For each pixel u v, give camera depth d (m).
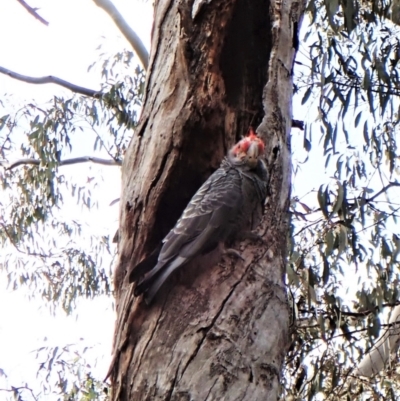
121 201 6.92
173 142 6.82
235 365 5.99
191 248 6.32
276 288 6.44
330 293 9.51
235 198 6.54
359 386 9.73
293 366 9.74
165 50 7.32
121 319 6.46
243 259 6.44
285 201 6.88
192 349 6.04
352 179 9.53
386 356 9.95
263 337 6.18
